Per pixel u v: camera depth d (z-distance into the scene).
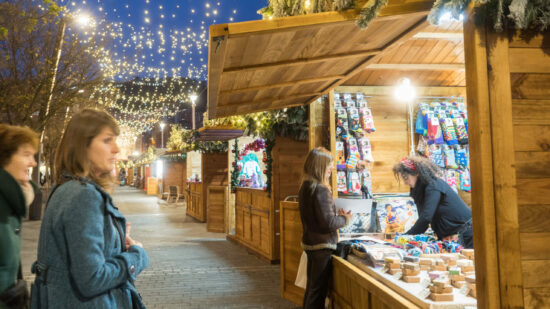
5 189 1.39
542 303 1.63
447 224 3.11
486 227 1.63
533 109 1.69
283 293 4.64
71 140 1.52
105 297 1.45
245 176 8.81
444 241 3.09
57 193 1.46
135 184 42.09
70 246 1.36
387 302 2.32
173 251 7.63
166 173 23.09
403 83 4.26
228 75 2.95
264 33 2.12
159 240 8.97
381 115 4.55
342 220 3.32
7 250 1.37
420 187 3.26
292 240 4.49
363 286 2.72
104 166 1.57
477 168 1.69
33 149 1.61
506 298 1.62
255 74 3.06
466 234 3.10
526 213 1.66
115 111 21.53
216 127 8.63
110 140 1.58
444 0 1.71
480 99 1.66
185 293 4.87
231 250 7.75
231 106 4.15
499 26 1.62
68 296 1.39
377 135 4.53
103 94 13.23
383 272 2.66
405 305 2.10
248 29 2.07
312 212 3.34
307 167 3.41
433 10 1.76
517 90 1.69
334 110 4.31
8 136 1.55
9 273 1.38
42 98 10.72
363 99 4.43
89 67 11.62
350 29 2.33
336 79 3.56
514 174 1.66
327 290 3.53
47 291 1.40
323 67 3.16
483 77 1.67
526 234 1.65
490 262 1.63
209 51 2.23
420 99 4.61
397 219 4.05
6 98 9.95
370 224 4.02
